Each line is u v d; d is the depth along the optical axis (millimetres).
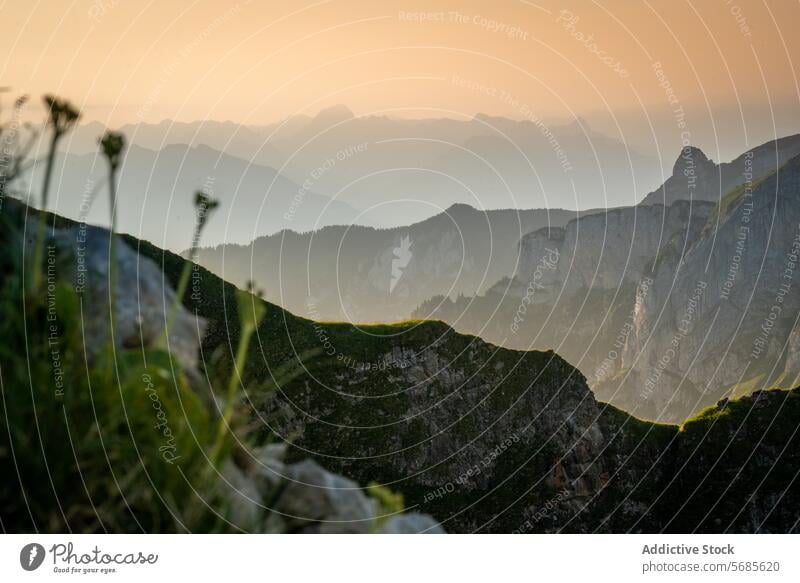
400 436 80500
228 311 64062
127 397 3334
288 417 72125
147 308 3904
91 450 3168
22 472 3088
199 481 3346
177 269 61625
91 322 3615
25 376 3217
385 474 78875
